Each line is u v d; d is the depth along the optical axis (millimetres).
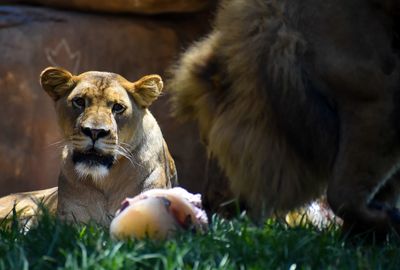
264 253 8820
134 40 21531
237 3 10562
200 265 8328
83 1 21234
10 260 8438
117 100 12703
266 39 10172
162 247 8719
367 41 9727
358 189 9859
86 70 21188
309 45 9953
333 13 9828
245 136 10391
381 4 9703
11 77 20625
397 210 10344
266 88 10172
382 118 9727
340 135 9953
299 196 10594
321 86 9969
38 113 20812
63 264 8469
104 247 8875
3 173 20625
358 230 9945
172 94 11109
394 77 9688
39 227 9672
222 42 10594
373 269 8703
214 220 9883
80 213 12875
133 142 12977
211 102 10617
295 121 10133
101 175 12492
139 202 9422
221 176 10703
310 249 9039
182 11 21594
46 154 20891
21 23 20906
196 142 22000
